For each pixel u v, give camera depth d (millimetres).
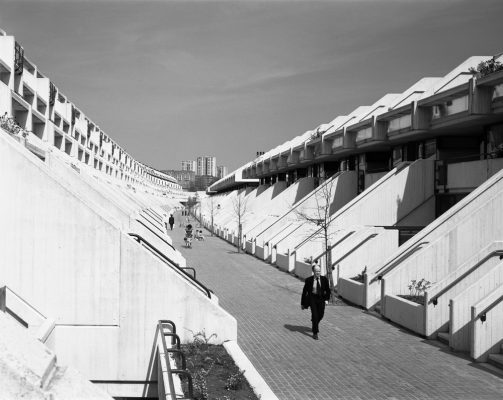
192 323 10508
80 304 10297
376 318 15656
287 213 33188
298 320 15180
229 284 22109
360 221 23031
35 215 10219
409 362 10906
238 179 72062
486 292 11914
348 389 9125
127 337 10383
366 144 27359
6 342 3178
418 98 22422
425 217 22969
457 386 9336
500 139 19578
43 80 28625
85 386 3271
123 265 10367
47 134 26125
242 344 12273
